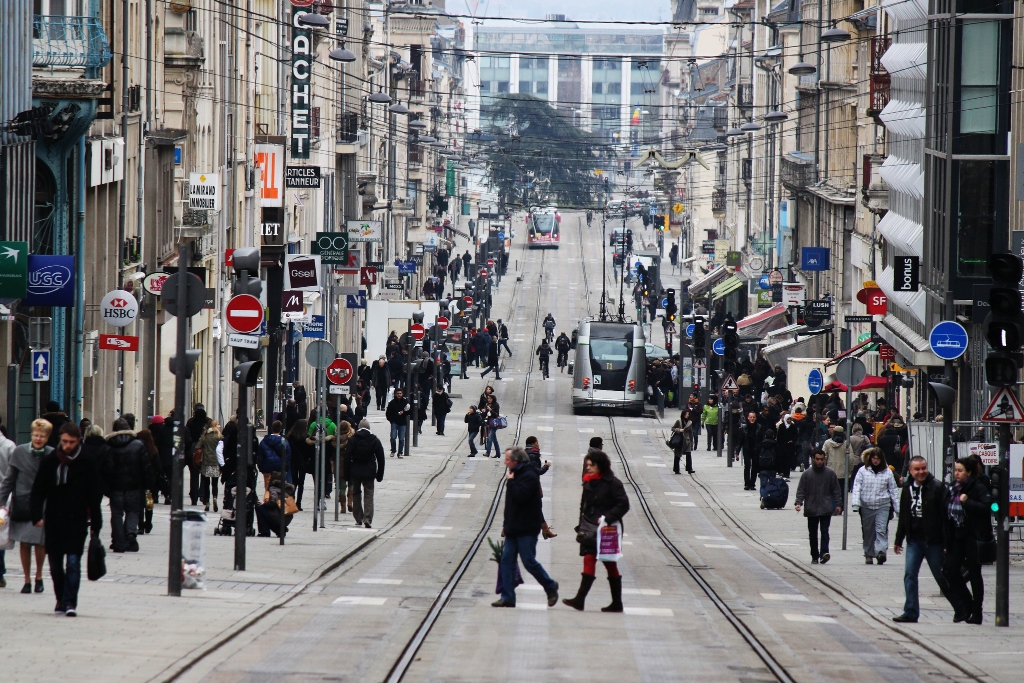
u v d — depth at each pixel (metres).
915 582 58.38
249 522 83.75
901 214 149.50
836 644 52.06
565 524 101.06
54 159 100.19
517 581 59.88
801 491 79.75
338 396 101.31
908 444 91.44
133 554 69.25
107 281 115.75
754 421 125.75
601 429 183.88
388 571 72.06
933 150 124.94
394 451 148.50
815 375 135.00
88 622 48.88
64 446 49.16
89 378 110.94
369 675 42.72
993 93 118.06
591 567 59.25
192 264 142.88
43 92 93.56
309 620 53.53
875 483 79.44
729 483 131.88
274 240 179.50
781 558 83.31
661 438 175.38
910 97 143.38
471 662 45.59
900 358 146.25
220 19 158.88
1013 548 76.44
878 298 147.25
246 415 67.44
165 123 139.38
